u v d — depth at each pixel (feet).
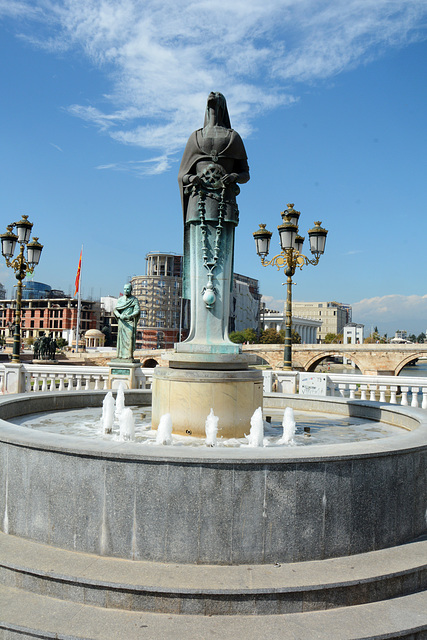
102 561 15.23
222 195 27.17
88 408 34.58
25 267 57.21
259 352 242.37
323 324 652.48
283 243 50.80
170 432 23.21
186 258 28.78
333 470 15.81
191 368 26.11
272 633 12.82
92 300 434.30
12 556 15.39
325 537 15.71
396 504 17.03
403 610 13.98
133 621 13.21
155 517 15.30
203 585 13.75
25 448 16.80
